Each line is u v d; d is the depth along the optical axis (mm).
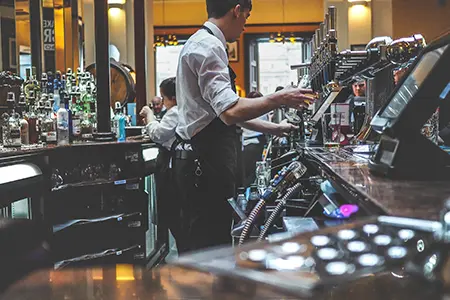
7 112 3814
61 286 758
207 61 2584
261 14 13594
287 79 13961
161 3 13781
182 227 2869
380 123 1502
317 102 4145
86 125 4484
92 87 4809
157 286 708
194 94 2717
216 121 2740
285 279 690
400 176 1357
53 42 6109
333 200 1499
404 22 8055
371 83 3113
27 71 4402
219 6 2727
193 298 670
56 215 3715
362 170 1621
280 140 4457
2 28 5125
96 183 4082
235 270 710
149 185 4895
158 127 4113
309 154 2553
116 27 9805
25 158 3199
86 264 3803
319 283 692
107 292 721
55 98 4422
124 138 4574
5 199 2859
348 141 3260
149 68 10164
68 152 3854
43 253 3262
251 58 13797
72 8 6402
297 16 13547
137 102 7473
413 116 1373
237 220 2766
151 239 4902
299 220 1673
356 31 9609
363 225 823
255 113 2508
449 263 729
